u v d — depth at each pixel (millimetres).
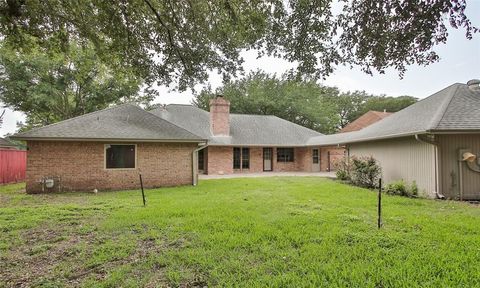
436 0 4160
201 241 4270
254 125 23422
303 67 5664
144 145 12047
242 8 5320
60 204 7812
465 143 8953
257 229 4793
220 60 7258
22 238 4637
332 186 11359
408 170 10188
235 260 3545
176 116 21516
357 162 12062
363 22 4844
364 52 5145
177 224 5270
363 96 40719
